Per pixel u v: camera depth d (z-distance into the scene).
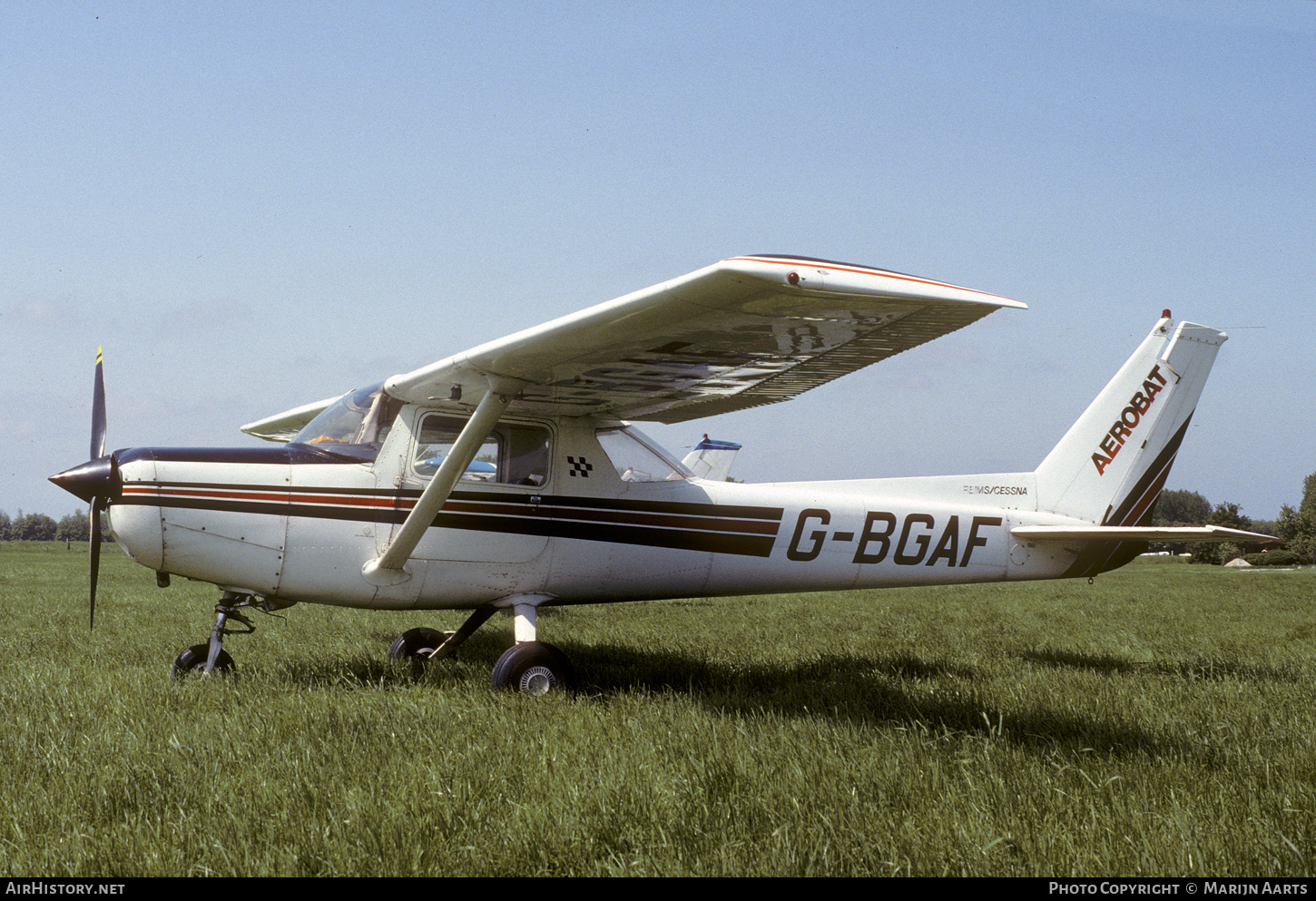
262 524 4.98
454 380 4.95
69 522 117.25
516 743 3.49
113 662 5.81
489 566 5.37
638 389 5.25
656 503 5.78
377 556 5.20
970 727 4.07
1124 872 2.34
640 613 10.86
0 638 7.45
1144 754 3.47
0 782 3.01
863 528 6.32
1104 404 7.19
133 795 2.84
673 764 3.16
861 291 3.58
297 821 2.59
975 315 3.91
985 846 2.41
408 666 5.56
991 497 6.79
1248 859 2.42
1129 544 7.18
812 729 3.75
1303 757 3.51
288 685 4.69
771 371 5.04
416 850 2.36
